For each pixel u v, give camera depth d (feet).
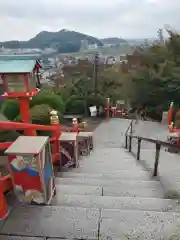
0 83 16.03
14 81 14.92
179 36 66.80
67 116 55.16
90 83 63.41
